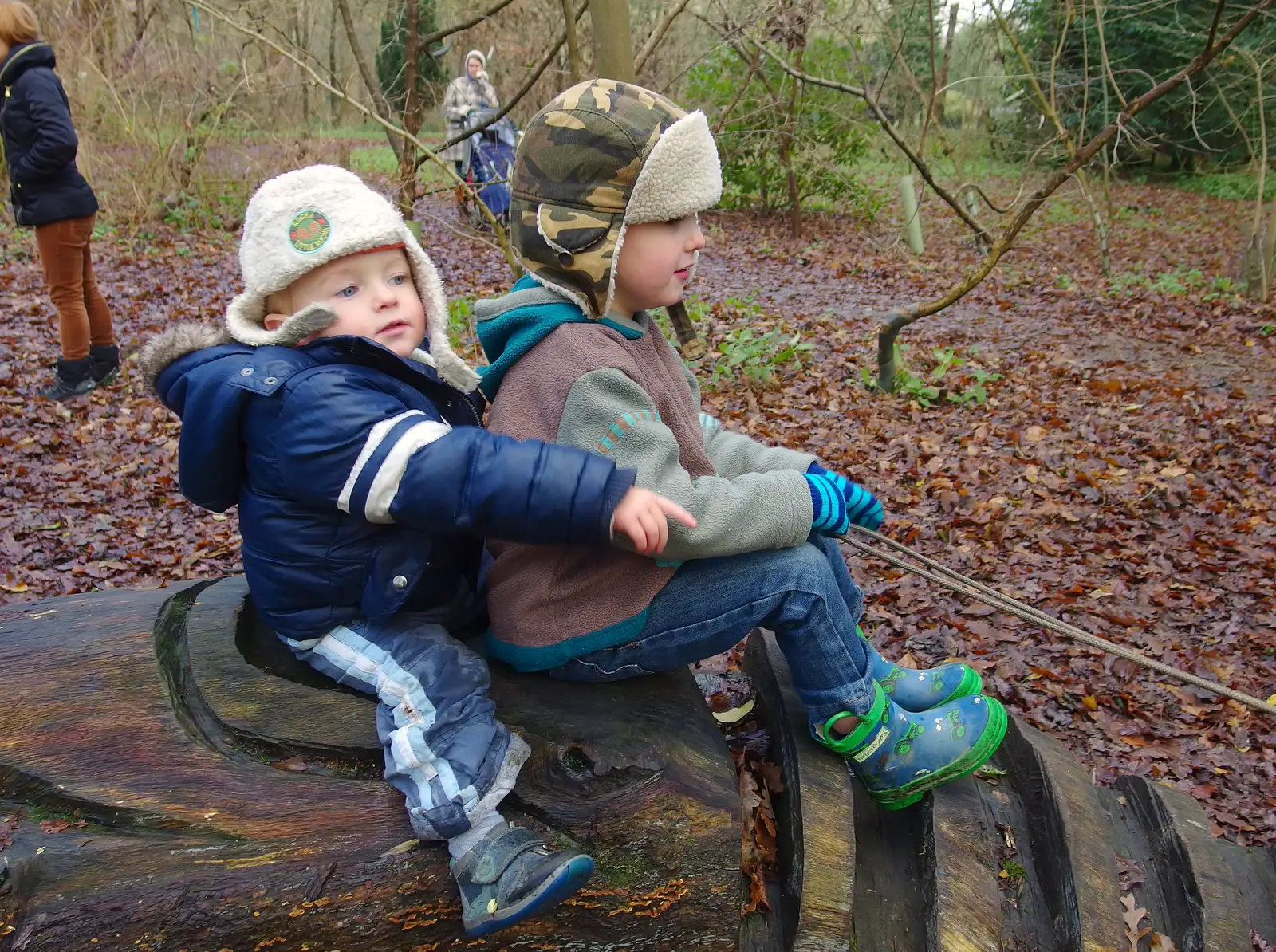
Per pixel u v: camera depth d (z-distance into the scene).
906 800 2.15
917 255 12.76
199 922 1.66
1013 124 13.18
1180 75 5.53
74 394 6.01
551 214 1.90
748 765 2.30
